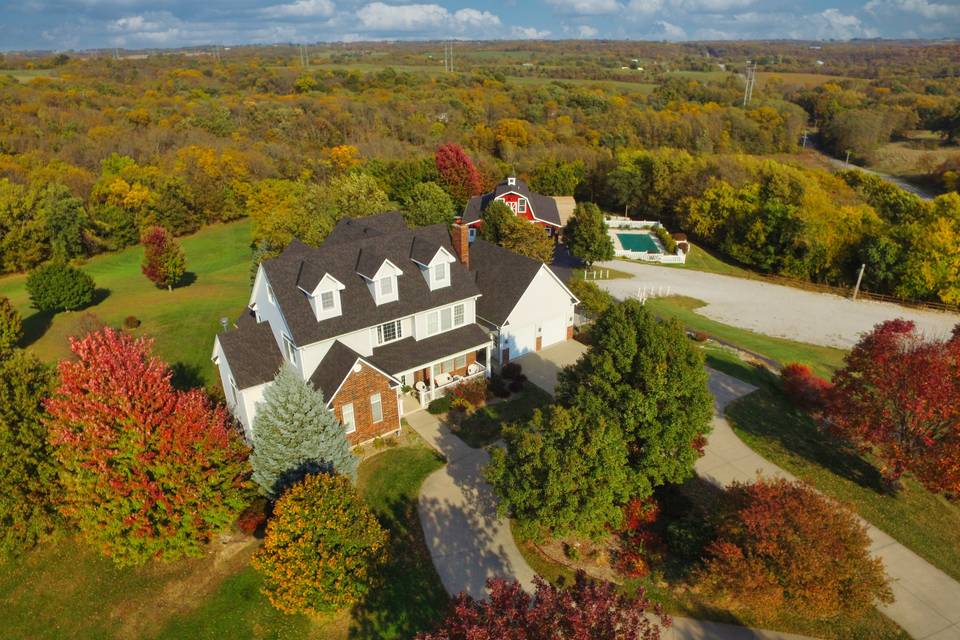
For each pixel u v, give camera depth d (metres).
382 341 33.16
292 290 30.92
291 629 20.70
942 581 21.98
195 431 22.19
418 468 28.56
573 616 14.71
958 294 57.22
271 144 98.69
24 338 44.72
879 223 65.94
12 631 21.41
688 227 81.62
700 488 26.73
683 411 23.12
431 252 34.00
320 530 20.11
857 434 26.83
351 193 61.25
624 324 23.50
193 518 22.16
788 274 67.31
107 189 76.00
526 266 38.34
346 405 29.23
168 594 22.39
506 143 108.19
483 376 35.72
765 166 83.50
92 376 22.25
